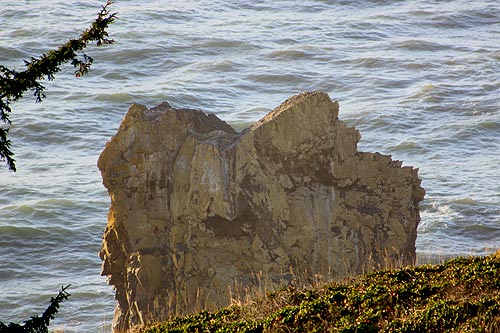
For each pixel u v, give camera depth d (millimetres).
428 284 49406
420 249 164375
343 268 93000
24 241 175875
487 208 185000
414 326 44312
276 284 90250
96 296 151250
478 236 171875
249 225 93062
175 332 51250
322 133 94688
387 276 52562
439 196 194125
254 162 93750
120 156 93750
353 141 96562
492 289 47344
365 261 94438
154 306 91562
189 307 90938
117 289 98062
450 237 171125
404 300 48125
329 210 94688
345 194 96000
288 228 93625
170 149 94938
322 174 95188
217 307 90000
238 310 53062
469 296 46875
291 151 94125
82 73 50750
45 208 193000
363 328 45094
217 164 92562
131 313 92438
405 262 94250
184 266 92438
